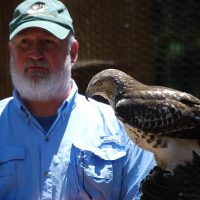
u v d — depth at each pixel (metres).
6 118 5.65
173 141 5.71
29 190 5.49
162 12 9.26
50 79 5.59
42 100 5.62
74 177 5.52
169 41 9.22
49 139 5.56
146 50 9.33
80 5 9.56
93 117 5.71
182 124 5.70
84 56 9.53
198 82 9.02
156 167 5.70
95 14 9.56
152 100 5.82
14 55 5.64
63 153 5.54
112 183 5.59
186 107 5.77
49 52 5.60
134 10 9.45
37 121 5.60
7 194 5.52
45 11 5.67
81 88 8.80
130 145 5.74
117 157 5.61
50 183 5.50
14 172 5.50
